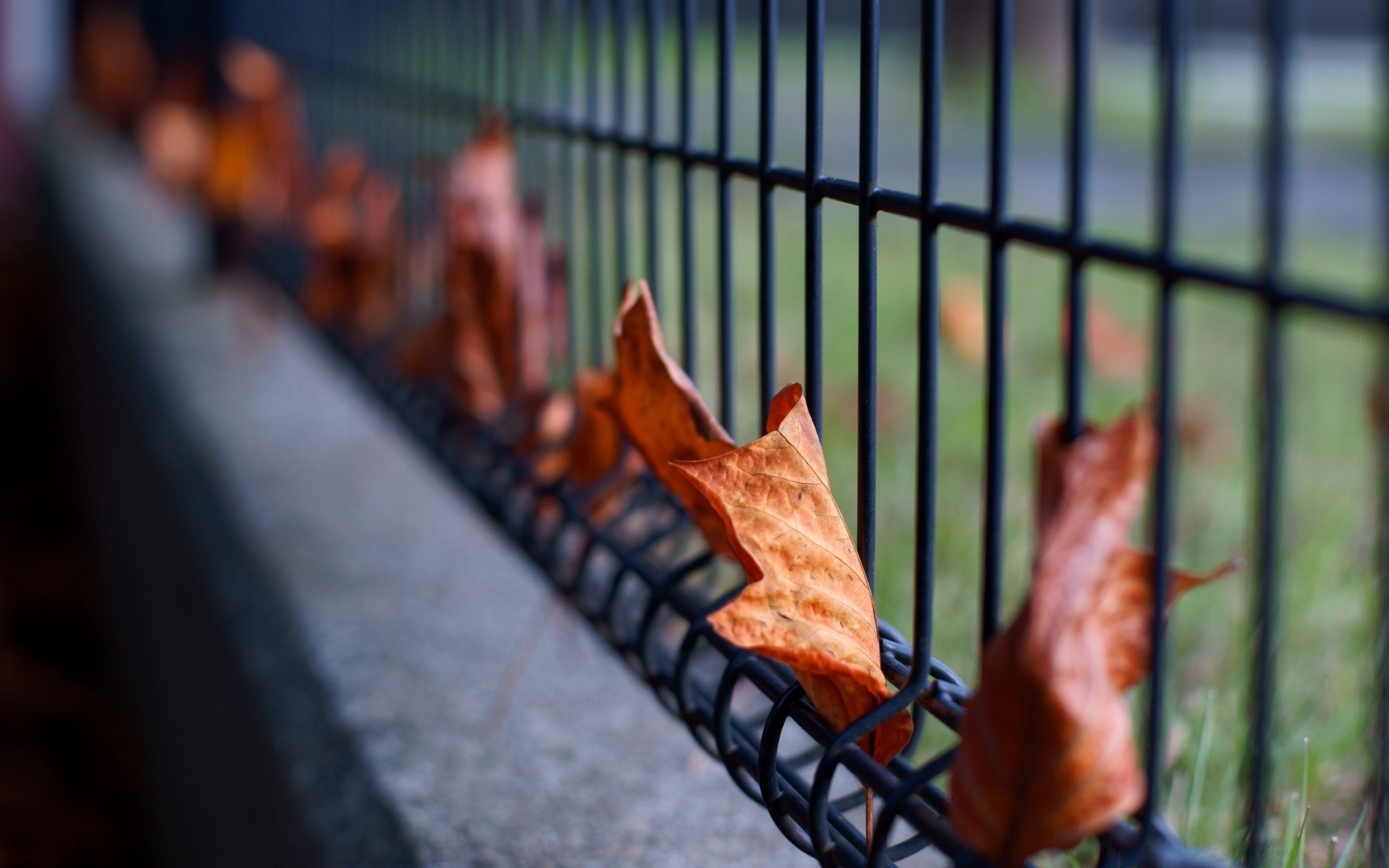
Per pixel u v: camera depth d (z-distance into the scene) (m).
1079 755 0.74
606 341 1.94
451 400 1.49
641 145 1.13
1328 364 2.95
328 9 2.29
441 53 1.71
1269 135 0.73
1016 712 0.74
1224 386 2.72
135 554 2.66
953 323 2.56
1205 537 1.75
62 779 2.95
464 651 1.32
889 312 3.03
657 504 1.14
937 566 1.54
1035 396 2.52
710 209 4.33
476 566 1.55
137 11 5.41
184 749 1.92
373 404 2.02
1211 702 1.07
